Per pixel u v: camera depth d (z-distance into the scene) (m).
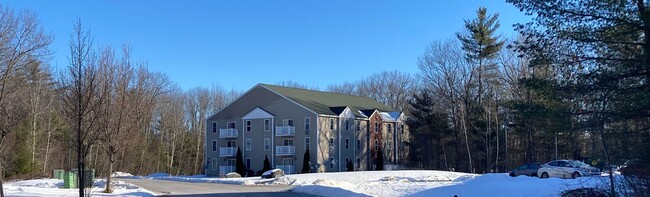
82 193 15.82
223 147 71.44
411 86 96.44
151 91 37.66
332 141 67.81
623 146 16.19
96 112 17.28
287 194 31.33
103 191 29.55
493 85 63.12
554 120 17.34
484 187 25.64
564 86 16.98
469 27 61.94
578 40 16.69
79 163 15.78
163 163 86.81
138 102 29.28
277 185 42.19
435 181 42.69
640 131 16.12
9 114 25.84
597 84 16.56
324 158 66.06
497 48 60.94
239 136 70.94
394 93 96.81
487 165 63.50
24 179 47.03
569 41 16.91
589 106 16.86
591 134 17.30
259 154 68.94
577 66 16.95
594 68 16.73
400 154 79.56
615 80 16.42
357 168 70.81
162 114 88.62
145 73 34.59
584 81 16.73
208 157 73.81
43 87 55.47
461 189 25.97
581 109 17.00
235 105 72.38
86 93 16.97
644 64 15.59
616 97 16.30
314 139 65.44
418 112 76.06
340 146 68.44
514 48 18.72
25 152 49.56
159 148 85.12
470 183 29.55
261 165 68.50
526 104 18.17
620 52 16.61
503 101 59.53
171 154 88.44
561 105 17.20
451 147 73.94
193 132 94.50
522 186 24.84
